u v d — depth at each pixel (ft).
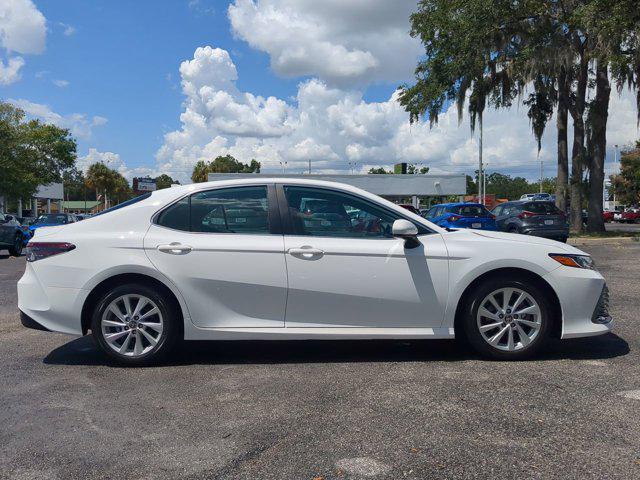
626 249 58.39
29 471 10.32
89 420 12.70
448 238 17.03
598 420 12.19
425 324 16.84
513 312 16.78
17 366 16.97
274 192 17.33
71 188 369.71
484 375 15.48
